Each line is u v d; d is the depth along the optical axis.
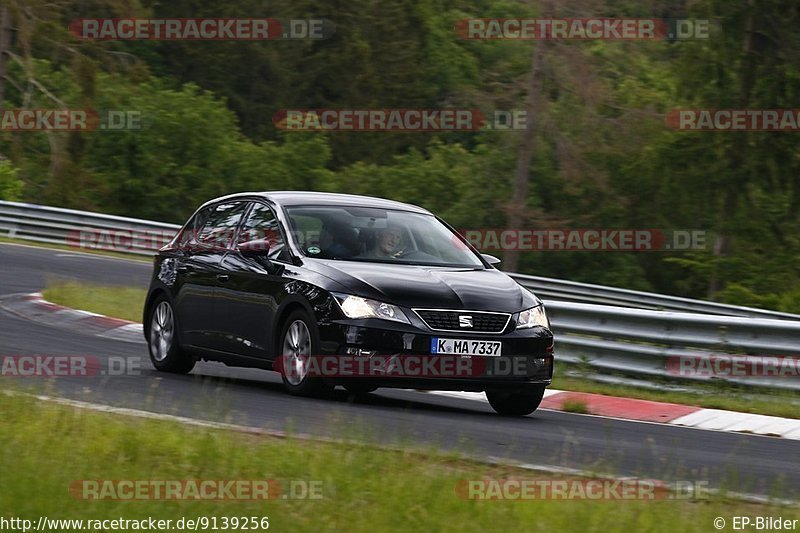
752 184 147.50
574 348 43.53
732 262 144.75
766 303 120.25
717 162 144.75
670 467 25.02
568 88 121.44
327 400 32.50
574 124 126.25
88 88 145.38
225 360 35.88
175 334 38.03
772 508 20.75
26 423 24.38
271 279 33.84
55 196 147.00
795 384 37.78
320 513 18.39
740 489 22.80
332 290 31.83
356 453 22.67
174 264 38.84
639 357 41.47
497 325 31.88
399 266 33.69
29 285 62.88
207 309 36.50
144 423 25.17
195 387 34.47
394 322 31.05
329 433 25.89
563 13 120.12
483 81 129.00
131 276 74.75
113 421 25.08
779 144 141.50
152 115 179.38
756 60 144.12
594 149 127.06
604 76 124.19
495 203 139.88
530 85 123.50
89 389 31.94
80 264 78.88
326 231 34.66
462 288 32.38
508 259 131.25
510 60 139.25
